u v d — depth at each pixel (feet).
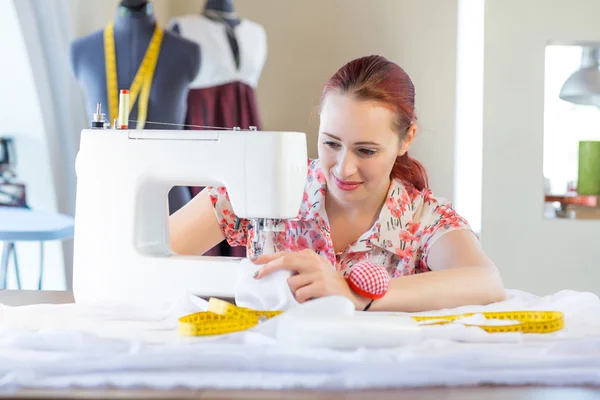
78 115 11.82
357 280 4.13
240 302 4.02
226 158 4.46
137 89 10.82
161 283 4.45
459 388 2.78
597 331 3.59
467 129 12.46
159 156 4.51
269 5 14.42
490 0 10.96
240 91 12.13
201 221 5.82
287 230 5.63
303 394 2.67
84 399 2.59
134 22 10.80
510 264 11.11
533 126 11.02
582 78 11.59
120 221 4.51
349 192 5.19
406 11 14.26
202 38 11.93
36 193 11.57
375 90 4.96
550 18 10.94
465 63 12.89
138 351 2.99
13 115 11.31
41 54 11.30
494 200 11.06
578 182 11.43
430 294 4.36
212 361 2.87
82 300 4.56
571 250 11.05
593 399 2.66
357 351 2.98
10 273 11.73
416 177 5.68
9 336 3.25
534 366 2.91
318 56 14.44
